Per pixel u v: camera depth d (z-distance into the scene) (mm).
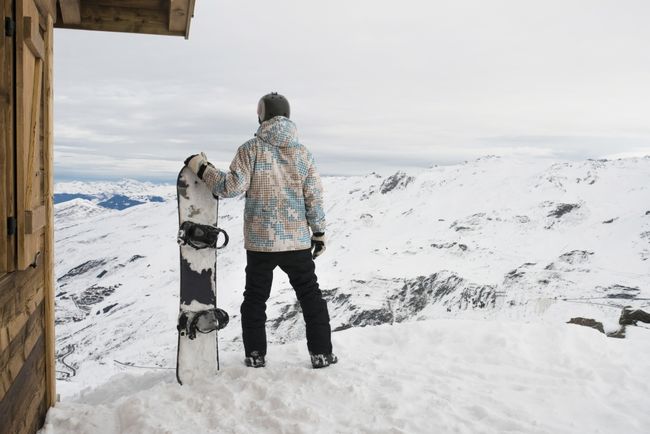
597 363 3674
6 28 2189
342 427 2752
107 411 3037
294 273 3615
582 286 180750
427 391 3184
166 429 2752
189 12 4395
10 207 2242
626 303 134125
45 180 2998
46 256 3031
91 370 104750
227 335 103312
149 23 4664
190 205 3516
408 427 2725
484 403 3033
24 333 2473
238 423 2848
